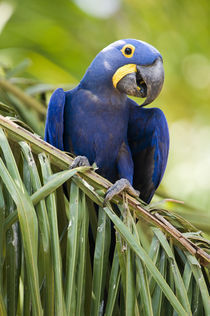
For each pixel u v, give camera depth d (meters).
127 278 4.54
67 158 5.02
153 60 6.45
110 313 4.47
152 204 5.24
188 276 4.80
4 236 4.35
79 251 4.54
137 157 6.96
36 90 7.98
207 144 10.14
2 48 9.77
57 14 10.09
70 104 6.65
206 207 8.70
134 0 10.66
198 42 10.46
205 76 10.48
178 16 10.53
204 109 10.48
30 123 7.56
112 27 10.62
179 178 9.45
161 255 4.85
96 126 6.58
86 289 4.80
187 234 5.11
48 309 4.27
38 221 4.54
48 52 10.02
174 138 10.30
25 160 4.71
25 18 9.83
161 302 4.80
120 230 4.66
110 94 6.56
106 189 4.98
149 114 6.75
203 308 4.80
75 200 4.73
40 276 4.49
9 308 4.34
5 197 4.55
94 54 10.29
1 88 7.77
